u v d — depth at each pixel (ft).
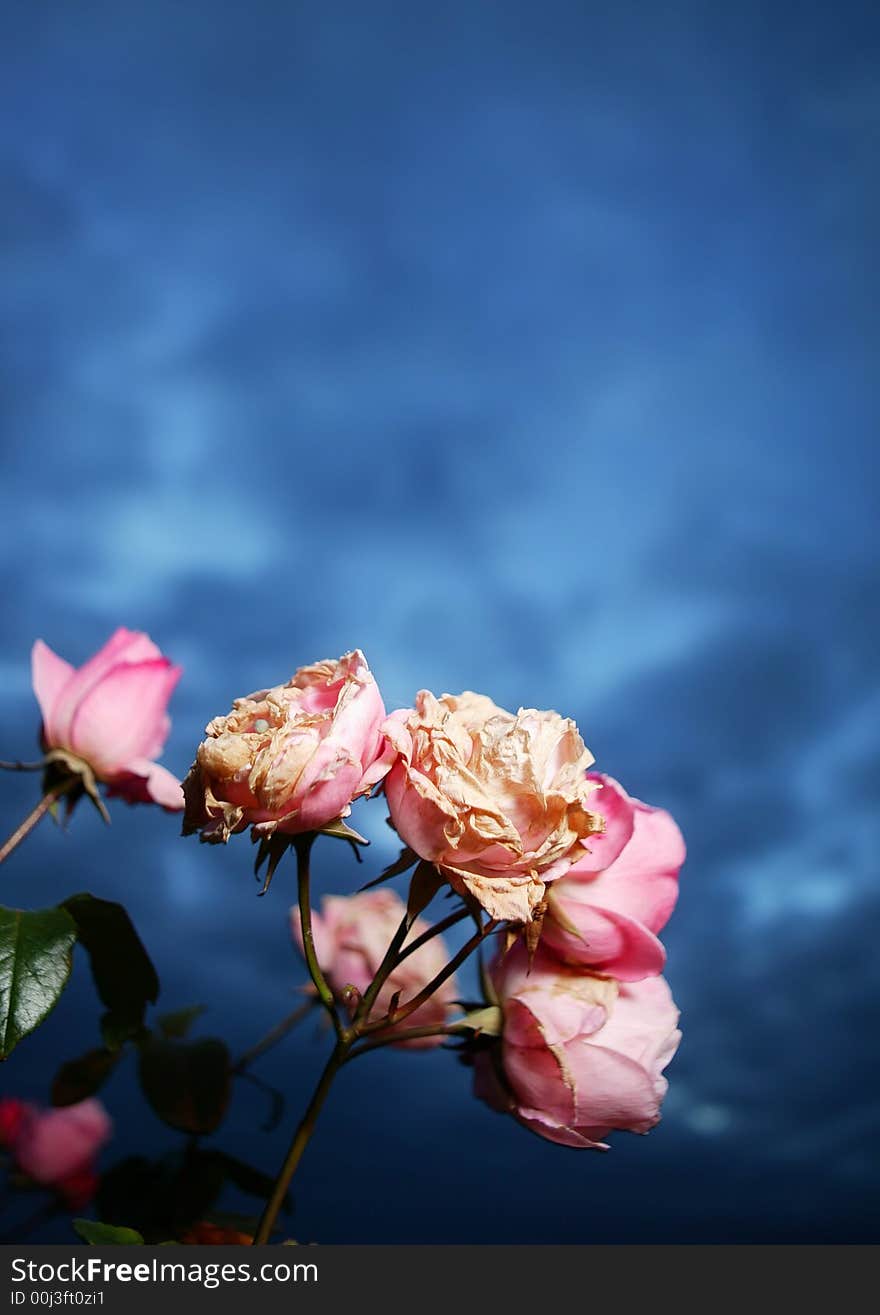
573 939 1.77
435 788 1.58
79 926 2.08
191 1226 2.32
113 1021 2.13
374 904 2.65
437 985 1.63
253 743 1.56
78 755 2.50
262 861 1.64
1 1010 1.75
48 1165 2.74
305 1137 1.63
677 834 1.82
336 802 1.56
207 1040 2.50
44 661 2.59
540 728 1.64
